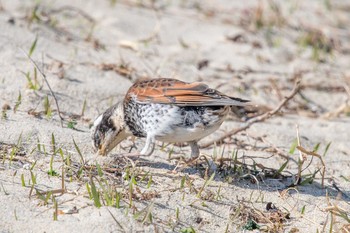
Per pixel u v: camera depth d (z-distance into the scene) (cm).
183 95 980
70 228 855
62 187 924
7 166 986
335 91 1554
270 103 1443
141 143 1149
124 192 945
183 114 982
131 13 1773
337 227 944
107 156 1050
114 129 1048
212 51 1652
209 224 920
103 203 908
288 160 1116
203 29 1770
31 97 1209
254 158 1140
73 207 895
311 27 1881
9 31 1455
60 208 892
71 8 1681
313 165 1152
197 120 981
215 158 1090
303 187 1057
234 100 977
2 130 1080
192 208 942
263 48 1717
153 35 1653
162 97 989
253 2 1988
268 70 1602
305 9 2011
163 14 1816
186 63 1556
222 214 945
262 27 1830
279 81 1546
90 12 1720
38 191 916
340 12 2023
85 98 1259
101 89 1303
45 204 895
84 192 935
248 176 1049
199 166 1066
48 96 1229
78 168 998
